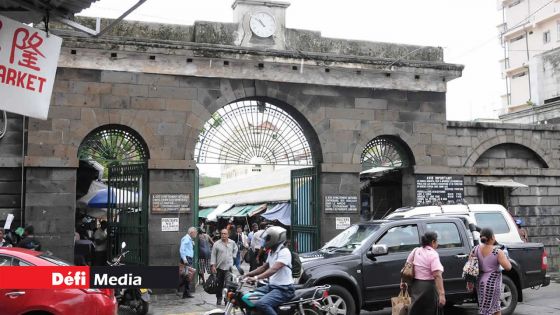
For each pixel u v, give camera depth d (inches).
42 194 565.6
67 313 316.5
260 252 340.5
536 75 1232.2
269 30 652.7
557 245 764.6
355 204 664.4
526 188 761.6
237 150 659.4
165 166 601.6
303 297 324.5
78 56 584.1
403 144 703.7
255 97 649.0
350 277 394.0
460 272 426.9
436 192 701.9
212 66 627.8
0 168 563.8
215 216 1440.7
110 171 645.9
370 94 686.5
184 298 559.2
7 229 542.6
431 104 709.3
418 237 426.3
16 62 253.8
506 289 440.5
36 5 266.5
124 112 596.7
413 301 325.4
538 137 769.6
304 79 660.7
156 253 590.9
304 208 697.0
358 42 693.3
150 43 597.6
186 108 617.6
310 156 689.6
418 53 711.7
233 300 310.3
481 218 526.0
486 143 743.7
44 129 571.5
